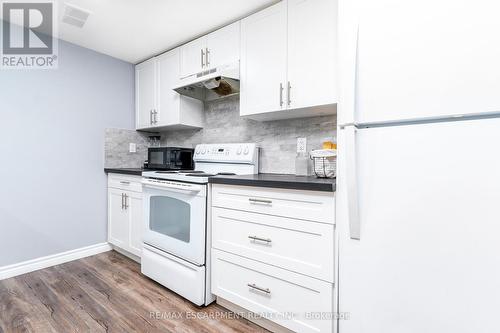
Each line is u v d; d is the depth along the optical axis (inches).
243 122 91.5
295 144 79.0
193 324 59.6
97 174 102.5
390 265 39.2
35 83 86.1
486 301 33.3
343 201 43.3
